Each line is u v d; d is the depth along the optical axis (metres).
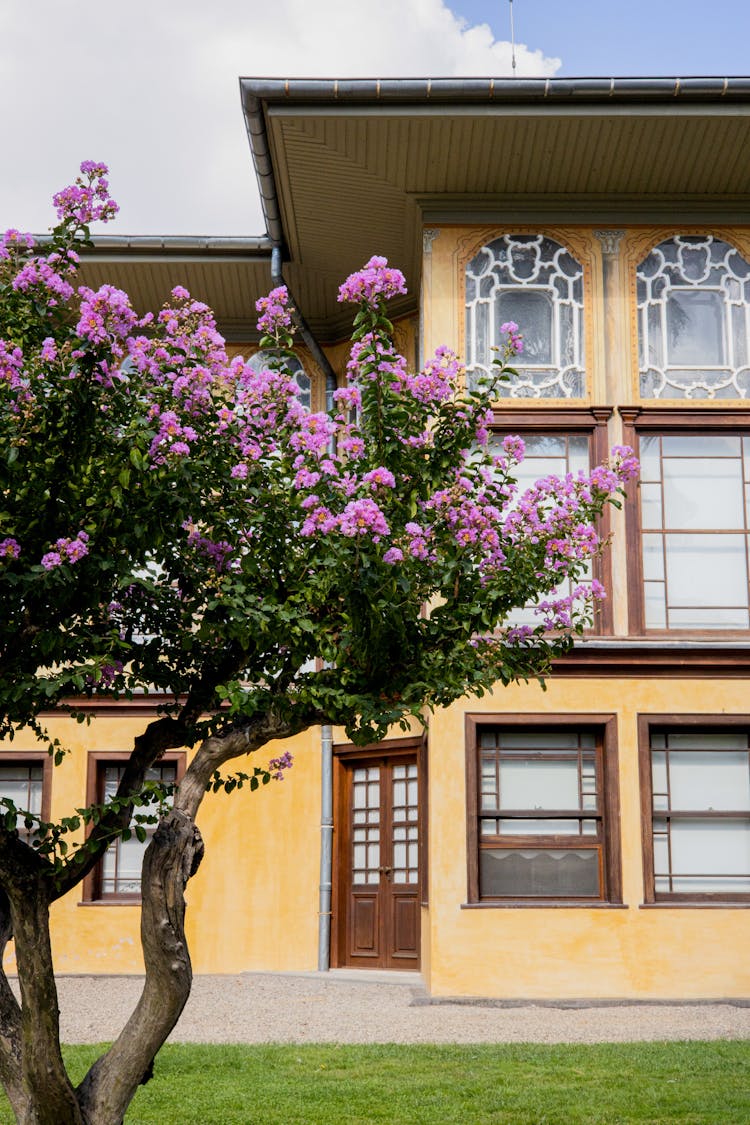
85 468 5.23
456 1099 7.59
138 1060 5.17
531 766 12.77
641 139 12.72
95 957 14.38
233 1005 11.84
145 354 5.52
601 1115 7.21
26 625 5.24
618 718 12.70
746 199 13.66
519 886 12.55
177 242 14.54
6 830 5.12
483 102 12.27
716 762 12.85
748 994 12.18
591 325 13.51
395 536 5.65
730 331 13.55
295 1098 7.62
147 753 5.86
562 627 6.42
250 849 14.84
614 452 6.51
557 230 13.64
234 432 5.58
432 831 12.41
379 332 6.04
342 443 5.99
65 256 5.39
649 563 13.18
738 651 12.82
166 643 6.09
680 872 12.64
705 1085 7.92
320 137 12.59
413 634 5.76
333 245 14.56
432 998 11.98
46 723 14.89
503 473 6.40
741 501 13.30
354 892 14.68
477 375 13.36
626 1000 12.01
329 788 14.79
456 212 13.57
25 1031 5.03
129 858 14.81
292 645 5.64
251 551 5.57
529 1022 10.84
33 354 5.20
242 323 16.00
